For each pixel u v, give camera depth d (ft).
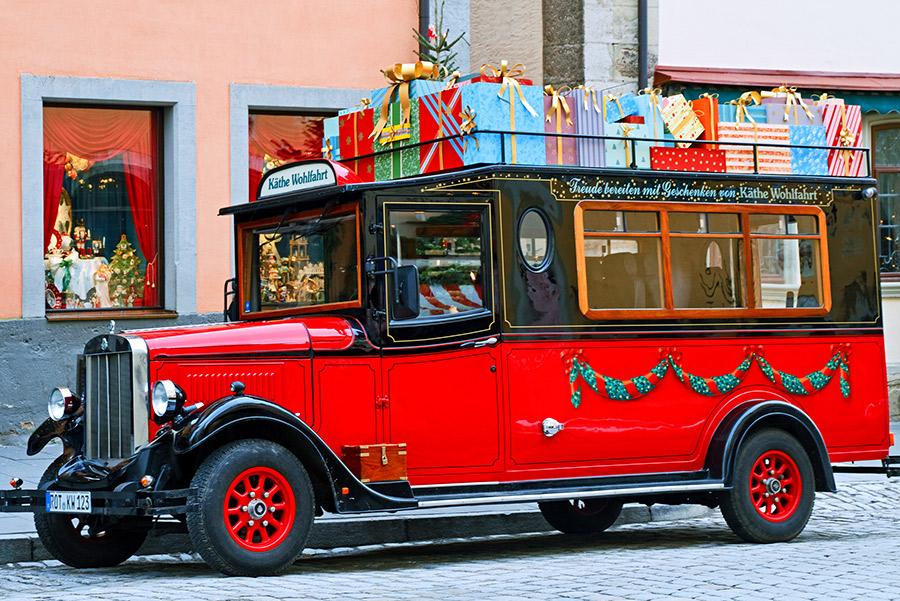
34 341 55.77
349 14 61.62
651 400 38.01
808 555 35.14
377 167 38.91
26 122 55.83
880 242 71.51
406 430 34.96
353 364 34.63
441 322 35.45
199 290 58.75
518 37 70.18
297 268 37.04
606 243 37.70
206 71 58.95
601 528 42.45
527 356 36.40
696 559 34.78
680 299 38.63
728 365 39.19
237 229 39.04
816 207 40.96
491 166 36.14
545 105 37.47
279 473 32.17
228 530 31.53
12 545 36.60
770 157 40.55
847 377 41.11
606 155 38.27
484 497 35.14
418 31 62.95
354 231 35.29
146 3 57.88
